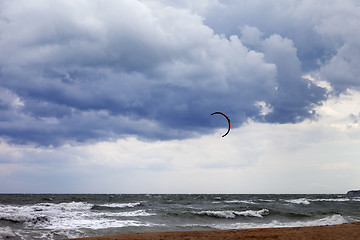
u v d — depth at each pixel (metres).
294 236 10.63
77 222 21.12
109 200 62.50
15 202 50.16
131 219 23.59
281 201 62.41
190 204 48.44
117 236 11.81
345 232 10.98
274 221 25.34
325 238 9.98
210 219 25.39
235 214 28.45
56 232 16.59
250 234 11.61
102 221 21.95
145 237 11.41
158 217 25.19
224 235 11.57
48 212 29.78
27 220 20.47
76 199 65.88
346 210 37.97
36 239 14.96
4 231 15.47
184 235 11.78
